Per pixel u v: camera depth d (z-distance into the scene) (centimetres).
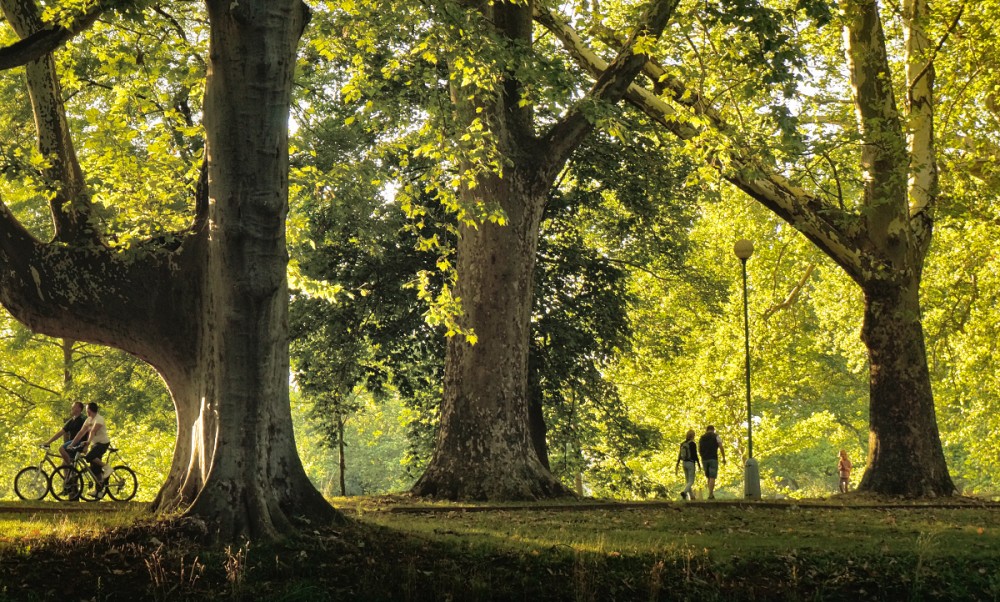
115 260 1278
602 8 2283
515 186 1955
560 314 2808
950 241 3147
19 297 1267
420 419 3100
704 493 4653
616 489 3195
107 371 3409
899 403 2317
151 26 1490
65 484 1977
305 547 1057
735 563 1116
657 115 2219
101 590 912
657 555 1116
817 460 5653
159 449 3853
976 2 2288
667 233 3002
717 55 1739
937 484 2275
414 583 975
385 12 1622
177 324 1259
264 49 1070
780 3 2209
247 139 1084
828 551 1208
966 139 2630
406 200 1697
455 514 1599
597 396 2959
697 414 4075
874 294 2367
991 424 3647
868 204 2361
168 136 1720
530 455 1947
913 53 2384
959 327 3098
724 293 3253
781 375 4106
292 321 2797
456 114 1622
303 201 2114
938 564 1162
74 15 1166
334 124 2216
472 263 1967
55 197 1323
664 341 3409
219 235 1106
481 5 1922
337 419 2998
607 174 2697
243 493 1094
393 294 2728
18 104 2291
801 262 4003
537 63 1466
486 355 1934
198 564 981
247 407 1114
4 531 1101
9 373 3706
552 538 1238
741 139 1717
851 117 2669
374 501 1864
